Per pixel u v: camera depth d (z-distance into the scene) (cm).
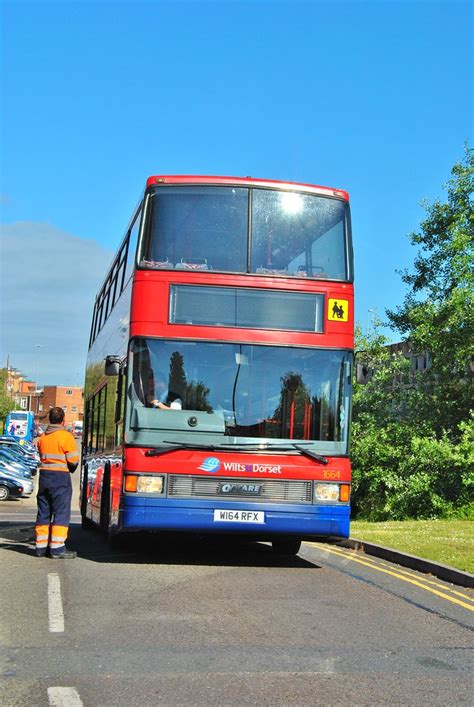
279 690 572
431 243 3064
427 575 1153
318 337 1188
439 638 752
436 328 2727
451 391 2720
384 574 1140
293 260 1205
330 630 766
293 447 1148
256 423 1153
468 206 2972
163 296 1171
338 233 1227
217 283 1180
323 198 1238
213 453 1135
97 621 771
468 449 2370
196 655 659
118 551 1355
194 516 1122
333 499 1148
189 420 1144
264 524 1129
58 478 1218
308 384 1173
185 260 1184
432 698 566
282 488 1141
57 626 745
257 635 733
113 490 1295
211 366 1162
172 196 1204
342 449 1163
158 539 1541
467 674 632
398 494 2427
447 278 2964
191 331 1166
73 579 1012
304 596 941
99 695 549
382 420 2741
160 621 778
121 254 1469
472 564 1148
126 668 615
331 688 582
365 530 1702
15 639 696
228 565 1198
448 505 2378
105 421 1515
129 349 1162
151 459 1130
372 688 585
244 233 1202
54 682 576
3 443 5994
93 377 1948
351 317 1204
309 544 1571
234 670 619
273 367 1172
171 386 1152
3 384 9800
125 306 1293
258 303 1183
